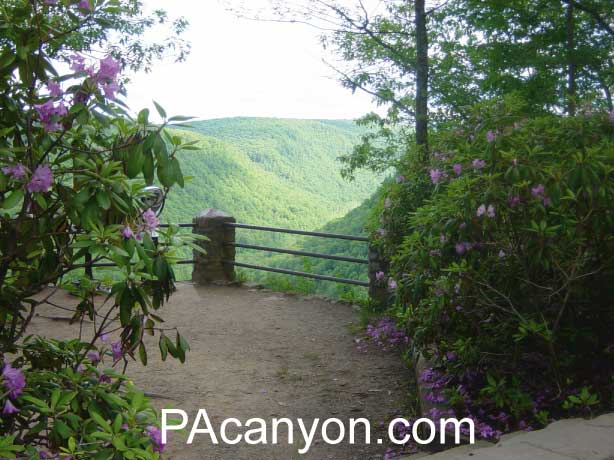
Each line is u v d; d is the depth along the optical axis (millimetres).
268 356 6695
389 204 7254
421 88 10023
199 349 6867
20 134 2799
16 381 2324
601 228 3979
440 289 4398
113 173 2746
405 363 6188
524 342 4461
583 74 11078
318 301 9000
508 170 3992
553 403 4137
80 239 2598
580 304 4445
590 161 3906
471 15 10945
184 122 2619
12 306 2920
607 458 2453
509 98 4863
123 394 3010
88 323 7324
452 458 2613
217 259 9945
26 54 2719
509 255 4281
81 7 2748
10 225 2725
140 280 2846
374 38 10531
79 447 2396
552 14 11289
